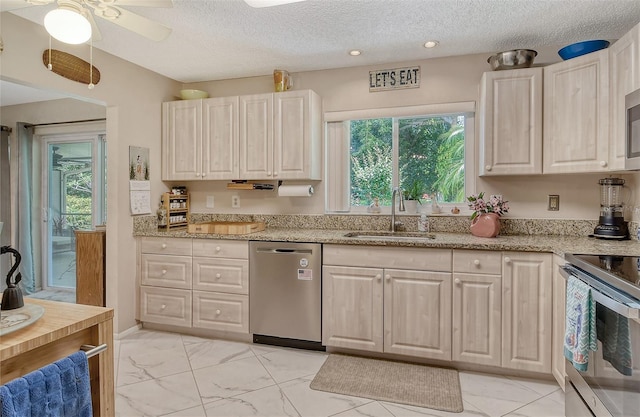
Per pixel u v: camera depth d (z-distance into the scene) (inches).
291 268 109.3
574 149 91.3
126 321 123.0
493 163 102.0
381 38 103.7
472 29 97.8
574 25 95.0
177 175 136.4
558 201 108.6
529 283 89.4
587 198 105.8
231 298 115.7
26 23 93.5
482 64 114.7
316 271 106.9
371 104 125.2
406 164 126.2
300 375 94.8
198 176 133.7
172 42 107.2
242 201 140.6
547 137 97.0
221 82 142.8
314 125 124.0
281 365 100.4
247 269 113.8
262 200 138.4
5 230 173.3
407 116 122.5
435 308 96.6
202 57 119.0
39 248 179.3
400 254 99.2
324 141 130.9
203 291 118.7
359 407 80.8
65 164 177.6
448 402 82.2
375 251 101.3
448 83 117.6
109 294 120.5
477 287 93.4
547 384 89.9
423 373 95.4
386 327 100.7
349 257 103.7
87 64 108.3
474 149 117.3
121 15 65.2
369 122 130.3
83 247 125.7
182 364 101.2
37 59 96.1
